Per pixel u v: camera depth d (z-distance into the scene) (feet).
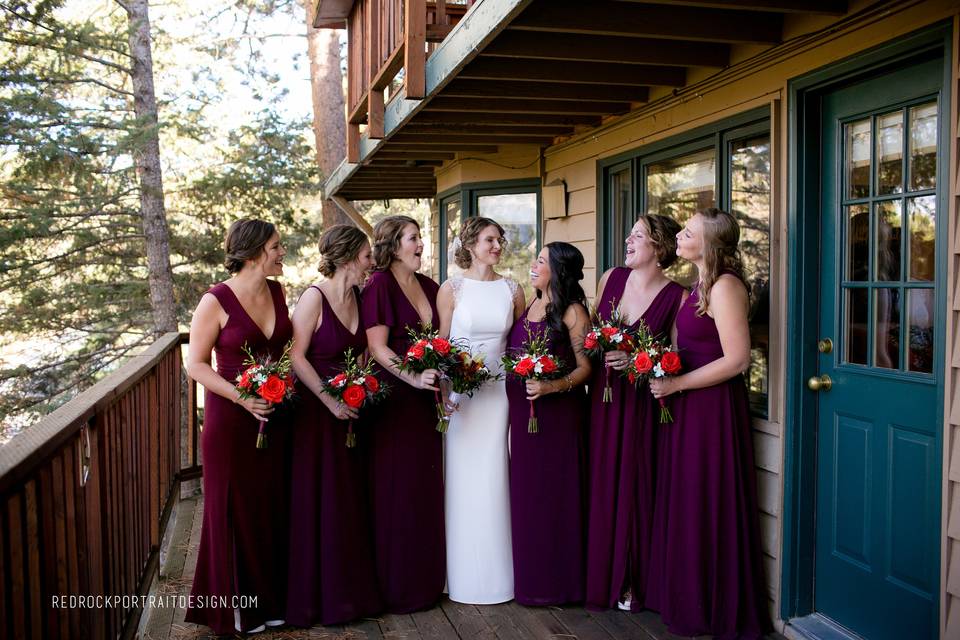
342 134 36.52
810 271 10.00
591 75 12.03
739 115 11.26
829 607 10.03
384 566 10.97
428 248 63.62
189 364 9.88
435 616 10.84
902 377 8.80
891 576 9.02
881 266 9.17
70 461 7.29
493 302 10.96
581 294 10.72
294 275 49.62
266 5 52.03
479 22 9.27
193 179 40.63
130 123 32.14
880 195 9.14
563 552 10.97
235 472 9.93
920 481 8.60
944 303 7.91
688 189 13.32
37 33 32.19
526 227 20.03
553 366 10.02
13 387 36.24
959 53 7.55
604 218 16.07
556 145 18.21
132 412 10.96
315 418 10.48
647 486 10.59
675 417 10.13
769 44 10.21
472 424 11.03
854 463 9.56
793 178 9.98
